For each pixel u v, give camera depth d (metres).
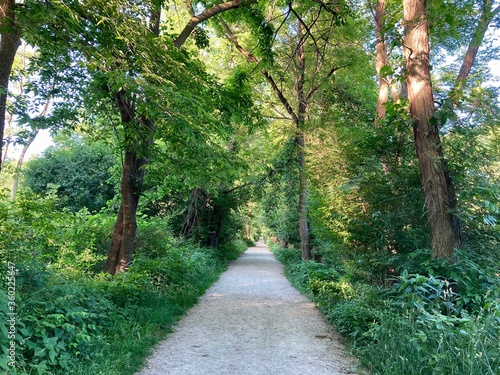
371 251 7.66
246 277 15.37
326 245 12.55
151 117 5.90
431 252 5.50
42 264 5.19
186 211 19.66
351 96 13.98
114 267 8.31
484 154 5.79
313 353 5.25
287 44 14.81
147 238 12.29
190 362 4.71
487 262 5.12
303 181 14.20
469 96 5.86
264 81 15.66
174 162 7.89
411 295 4.20
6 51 4.78
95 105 8.59
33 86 7.23
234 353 5.15
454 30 8.88
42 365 3.40
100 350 4.36
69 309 4.38
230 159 7.62
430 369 3.50
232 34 13.10
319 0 9.91
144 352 4.83
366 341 5.14
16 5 4.77
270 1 11.97
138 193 8.63
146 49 5.80
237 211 22.56
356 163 7.85
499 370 2.96
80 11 5.20
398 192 7.04
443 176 5.52
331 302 7.75
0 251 5.02
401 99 5.99
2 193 6.63
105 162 20.34
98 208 20.09
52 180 19.88
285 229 22.45
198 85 7.48
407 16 6.09
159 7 7.91
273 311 8.24
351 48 13.41
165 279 9.19
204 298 9.78
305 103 14.73
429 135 5.66
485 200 5.36
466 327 3.43
